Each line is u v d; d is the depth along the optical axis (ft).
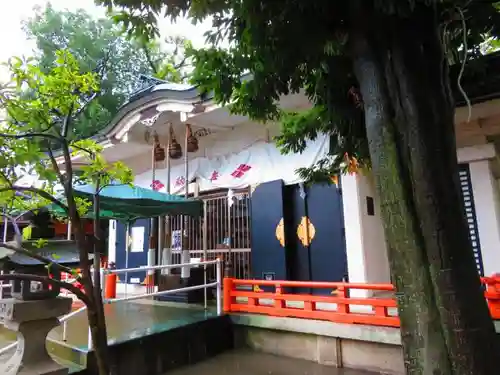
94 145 9.98
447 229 6.16
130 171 10.32
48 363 12.29
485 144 19.79
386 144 6.89
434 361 5.84
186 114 25.81
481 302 6.01
